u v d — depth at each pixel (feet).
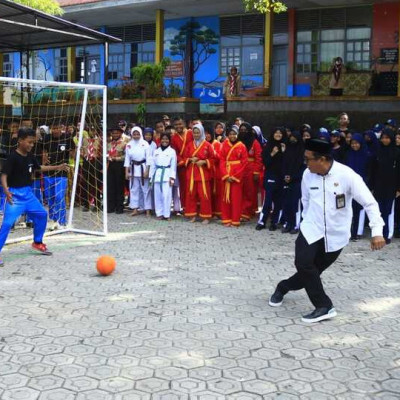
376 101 51.83
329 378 13.58
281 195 32.76
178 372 13.80
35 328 16.70
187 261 25.08
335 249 17.31
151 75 62.75
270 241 29.76
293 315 18.07
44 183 33.27
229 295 20.11
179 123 36.29
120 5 67.77
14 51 42.37
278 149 32.27
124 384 13.16
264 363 14.38
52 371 13.82
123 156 38.37
